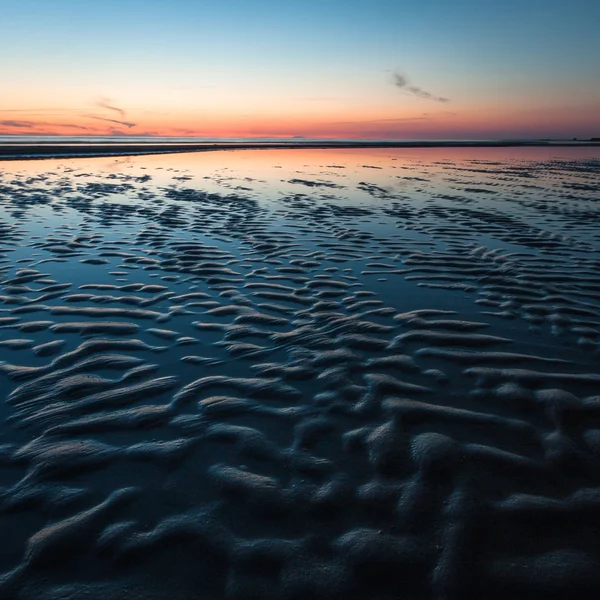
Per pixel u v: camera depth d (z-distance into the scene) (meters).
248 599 1.78
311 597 1.79
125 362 3.67
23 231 8.45
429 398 3.21
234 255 7.29
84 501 2.24
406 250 7.77
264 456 2.59
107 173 19.92
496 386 3.37
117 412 2.99
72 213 10.40
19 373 3.44
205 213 10.87
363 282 6.02
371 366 3.68
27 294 5.23
